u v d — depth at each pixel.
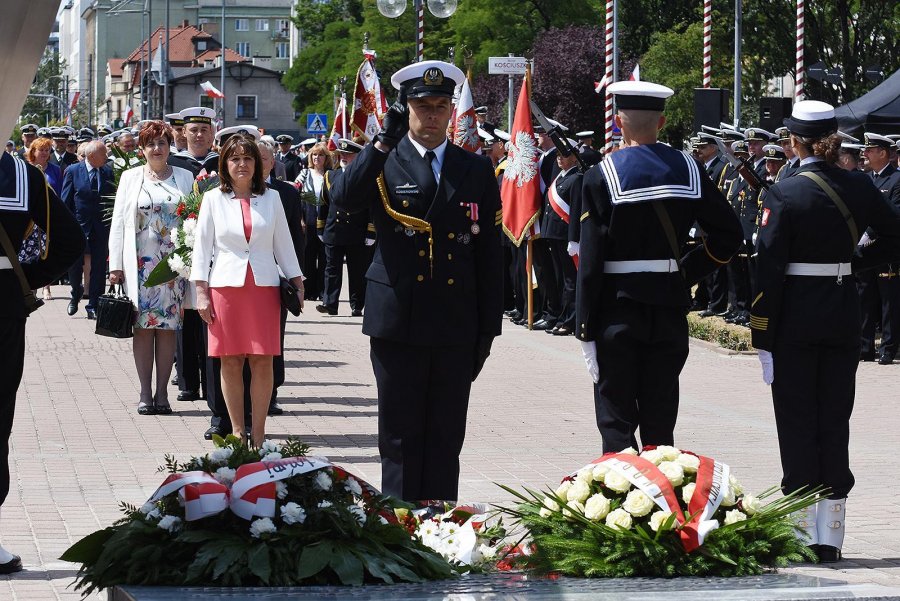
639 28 72.50
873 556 8.89
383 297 8.62
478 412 15.00
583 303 8.43
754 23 62.06
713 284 24.67
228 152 11.44
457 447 8.79
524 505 6.25
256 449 5.87
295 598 4.76
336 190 8.63
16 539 8.79
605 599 4.75
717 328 22.05
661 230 8.36
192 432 13.27
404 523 6.33
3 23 3.10
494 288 8.77
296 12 104.31
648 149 8.49
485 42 71.75
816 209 8.76
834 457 8.80
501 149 25.25
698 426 14.27
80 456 11.88
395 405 8.64
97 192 24.20
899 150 21.23
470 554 6.09
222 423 12.97
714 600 4.67
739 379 18.30
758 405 15.92
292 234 13.59
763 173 22.94
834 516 8.74
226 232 11.41
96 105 182.00
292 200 13.56
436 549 6.09
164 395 14.43
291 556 5.25
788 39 61.41
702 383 17.88
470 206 8.62
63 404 14.96
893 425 14.50
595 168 8.46
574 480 6.25
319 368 18.47
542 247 23.09
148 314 14.02
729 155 11.38
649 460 6.12
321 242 26.89
